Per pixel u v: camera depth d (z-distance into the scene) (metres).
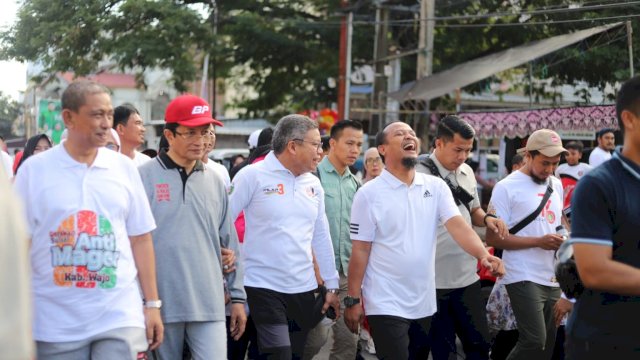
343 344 6.74
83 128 4.16
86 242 4.14
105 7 22.20
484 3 20.16
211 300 4.98
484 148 21.38
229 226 5.32
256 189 5.75
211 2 24.12
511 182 6.50
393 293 5.50
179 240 4.93
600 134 11.07
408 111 18.23
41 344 4.11
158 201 4.94
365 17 21.97
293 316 5.79
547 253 6.34
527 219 6.41
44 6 21.98
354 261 5.61
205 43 22.69
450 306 6.05
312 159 5.75
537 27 18.92
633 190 3.58
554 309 6.19
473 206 6.41
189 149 4.97
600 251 3.54
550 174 6.50
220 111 36.84
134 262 4.45
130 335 4.20
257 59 24.64
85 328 4.14
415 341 5.74
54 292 4.12
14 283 2.12
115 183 4.31
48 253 4.12
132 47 21.50
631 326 3.61
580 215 3.61
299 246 5.77
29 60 22.14
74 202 4.16
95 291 4.16
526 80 19.75
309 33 24.17
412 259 5.51
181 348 4.98
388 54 21.72
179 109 4.96
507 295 7.08
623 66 16.02
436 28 20.97
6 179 2.16
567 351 3.82
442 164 6.19
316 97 24.27
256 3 24.50
